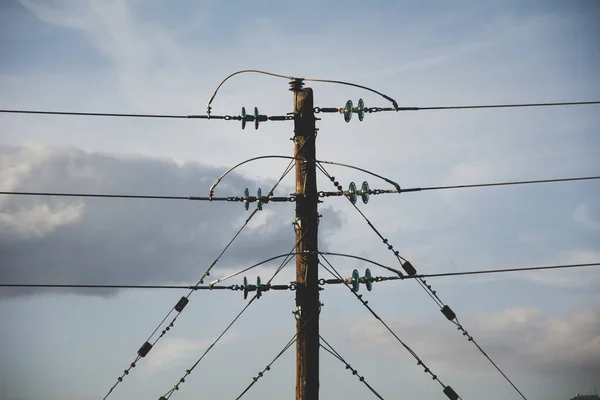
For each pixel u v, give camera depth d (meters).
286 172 19.42
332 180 19.42
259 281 19.03
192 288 19.61
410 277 19.28
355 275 18.94
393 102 19.97
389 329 19.91
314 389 18.61
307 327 18.75
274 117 19.66
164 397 19.80
